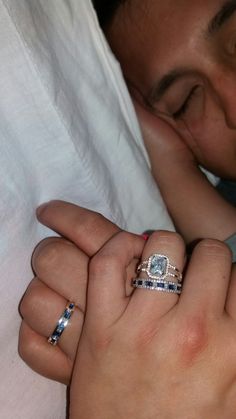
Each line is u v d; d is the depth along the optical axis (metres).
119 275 0.16
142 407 0.16
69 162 0.19
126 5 0.30
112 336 0.16
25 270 0.18
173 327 0.16
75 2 0.21
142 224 0.25
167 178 0.33
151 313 0.16
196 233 0.33
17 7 0.17
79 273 0.18
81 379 0.17
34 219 0.19
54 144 0.19
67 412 0.21
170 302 0.16
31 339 0.18
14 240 0.18
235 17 0.27
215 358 0.16
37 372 0.19
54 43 0.19
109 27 0.31
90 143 0.21
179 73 0.30
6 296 0.18
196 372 0.16
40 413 0.19
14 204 0.17
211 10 0.27
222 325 0.16
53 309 0.18
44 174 0.19
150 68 0.30
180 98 0.31
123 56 0.32
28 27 0.17
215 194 0.33
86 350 0.17
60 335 0.18
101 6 0.31
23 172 0.18
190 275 0.17
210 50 0.28
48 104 0.18
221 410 0.16
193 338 0.16
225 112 0.30
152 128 0.33
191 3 0.28
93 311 0.16
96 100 0.22
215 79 0.29
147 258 0.17
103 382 0.16
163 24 0.28
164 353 0.16
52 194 0.19
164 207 0.26
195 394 0.16
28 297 0.18
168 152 0.33
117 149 0.23
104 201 0.22
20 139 0.18
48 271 0.18
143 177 0.24
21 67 0.17
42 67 0.17
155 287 0.16
